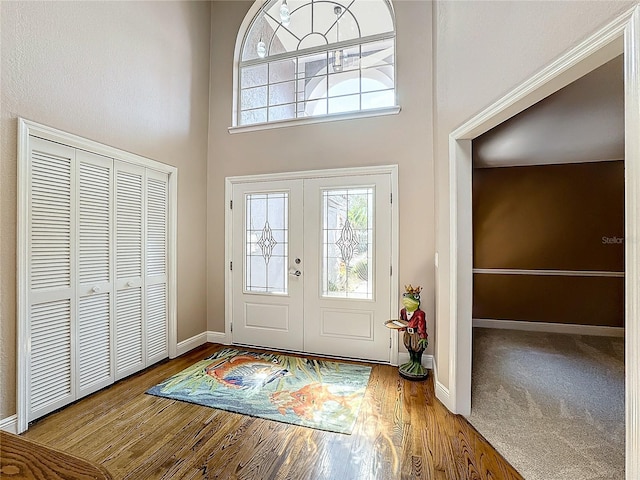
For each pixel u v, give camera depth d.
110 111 2.55
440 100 2.40
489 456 1.74
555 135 2.80
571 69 1.28
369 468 1.65
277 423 2.05
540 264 4.23
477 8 1.89
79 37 2.31
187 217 3.39
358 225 3.18
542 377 2.78
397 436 1.91
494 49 1.73
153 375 2.77
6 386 1.90
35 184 2.04
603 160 3.95
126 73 2.70
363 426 2.02
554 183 4.16
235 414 2.15
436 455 1.74
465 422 2.06
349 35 3.43
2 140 1.88
